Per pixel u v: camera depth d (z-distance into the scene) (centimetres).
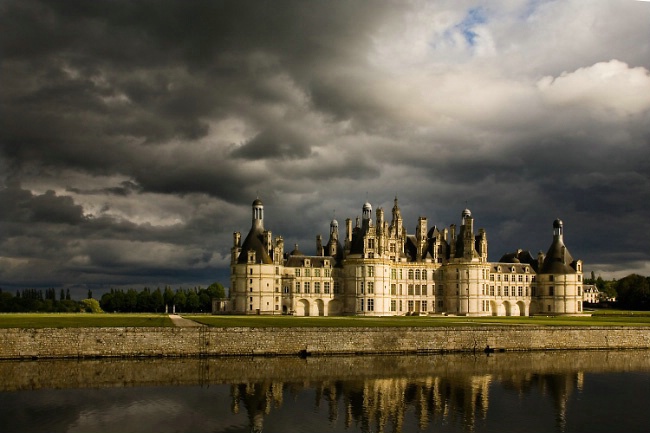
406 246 19962
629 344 10319
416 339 9488
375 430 5356
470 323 11238
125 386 6806
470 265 18800
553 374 7788
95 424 5422
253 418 5656
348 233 18975
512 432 5312
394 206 19925
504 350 9806
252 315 16050
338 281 18675
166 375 7406
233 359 8581
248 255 17588
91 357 8462
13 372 7456
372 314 17788
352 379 7306
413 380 7288
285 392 6619
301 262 18438
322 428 5394
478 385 7062
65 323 9562
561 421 5647
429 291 19338
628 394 6688
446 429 5391
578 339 10150
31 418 5575
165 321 10712
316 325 9969
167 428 5341
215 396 6406
